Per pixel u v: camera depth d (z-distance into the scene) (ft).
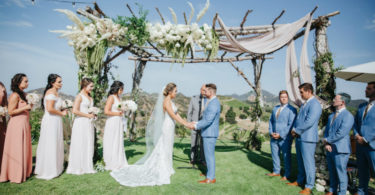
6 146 11.19
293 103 17.43
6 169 11.19
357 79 13.42
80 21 13.70
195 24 14.71
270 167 16.53
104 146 14.39
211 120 11.91
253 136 24.04
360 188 10.68
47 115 12.29
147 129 14.62
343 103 10.80
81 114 13.20
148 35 15.33
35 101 11.35
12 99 11.14
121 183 11.65
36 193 10.03
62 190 10.53
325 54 15.21
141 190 10.91
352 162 12.55
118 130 14.60
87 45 14.05
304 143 11.37
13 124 11.29
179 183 12.16
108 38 14.49
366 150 10.25
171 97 13.94
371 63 11.51
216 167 16.16
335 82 14.87
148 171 13.46
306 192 11.09
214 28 16.01
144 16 15.12
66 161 15.30
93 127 14.14
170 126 13.79
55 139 12.35
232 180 13.10
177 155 19.76
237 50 18.47
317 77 15.67
